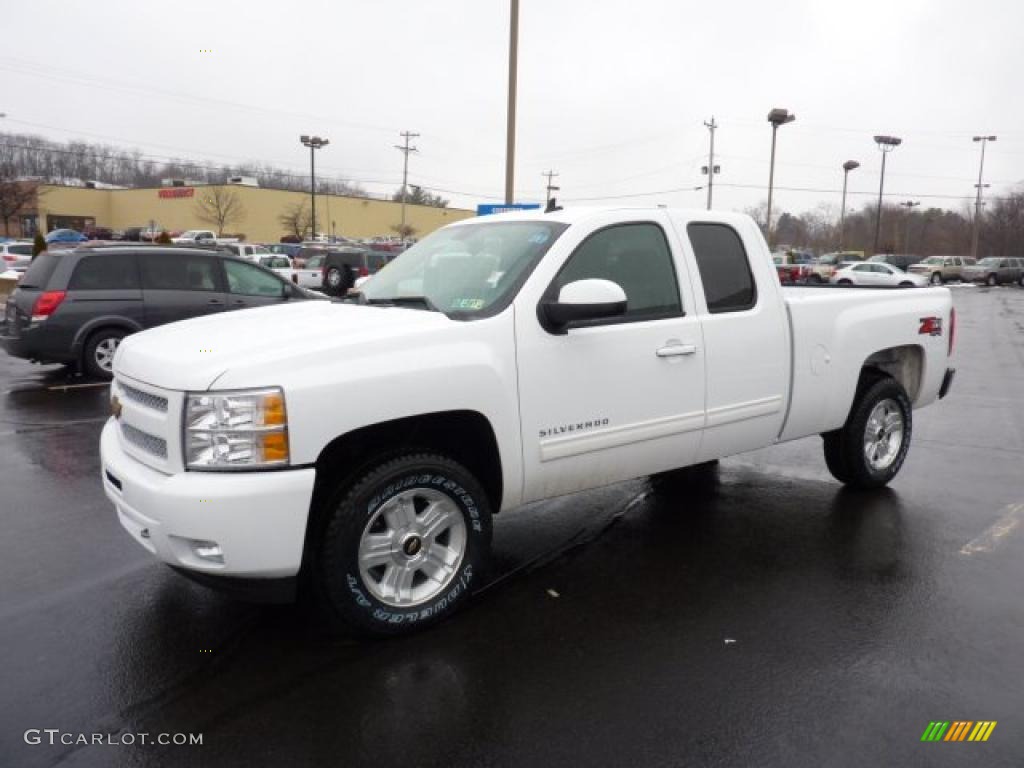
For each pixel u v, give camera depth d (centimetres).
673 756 284
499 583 430
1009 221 7956
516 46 1845
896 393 586
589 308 374
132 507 340
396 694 323
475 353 369
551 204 485
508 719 306
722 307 472
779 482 619
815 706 314
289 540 323
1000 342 1786
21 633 373
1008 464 679
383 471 352
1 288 2481
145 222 8194
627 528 516
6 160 6384
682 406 448
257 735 296
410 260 475
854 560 461
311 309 422
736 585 427
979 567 451
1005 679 334
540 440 394
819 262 5150
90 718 306
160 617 389
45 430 788
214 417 317
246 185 7769
